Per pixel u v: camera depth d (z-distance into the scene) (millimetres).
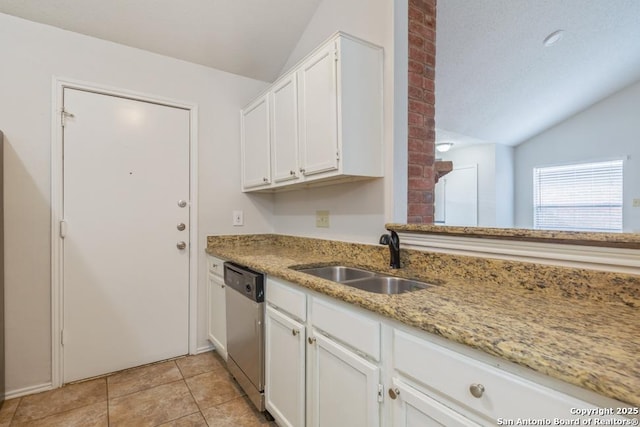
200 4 2066
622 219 4977
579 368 584
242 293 1840
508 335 740
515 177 6172
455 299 1052
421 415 875
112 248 2174
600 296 1002
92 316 2107
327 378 1246
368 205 1869
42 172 1952
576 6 2947
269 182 2227
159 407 1797
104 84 2137
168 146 2375
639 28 3525
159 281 2342
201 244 2512
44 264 1959
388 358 988
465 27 2785
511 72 3646
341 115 1577
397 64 1732
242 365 1856
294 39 2477
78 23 2002
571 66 3900
